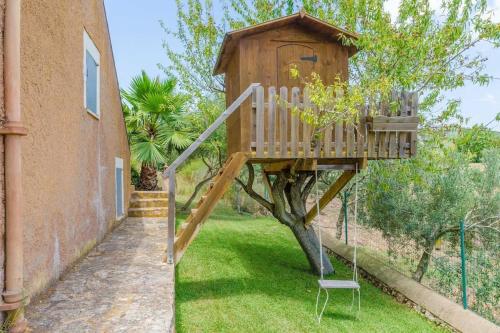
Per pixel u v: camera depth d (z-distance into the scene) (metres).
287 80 6.66
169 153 14.23
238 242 10.30
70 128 5.05
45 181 4.04
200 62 12.84
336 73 6.79
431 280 8.02
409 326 5.30
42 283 3.94
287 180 7.98
